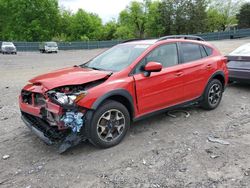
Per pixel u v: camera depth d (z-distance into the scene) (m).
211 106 5.96
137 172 3.50
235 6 66.88
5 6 66.50
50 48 41.31
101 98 3.88
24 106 4.34
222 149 4.08
